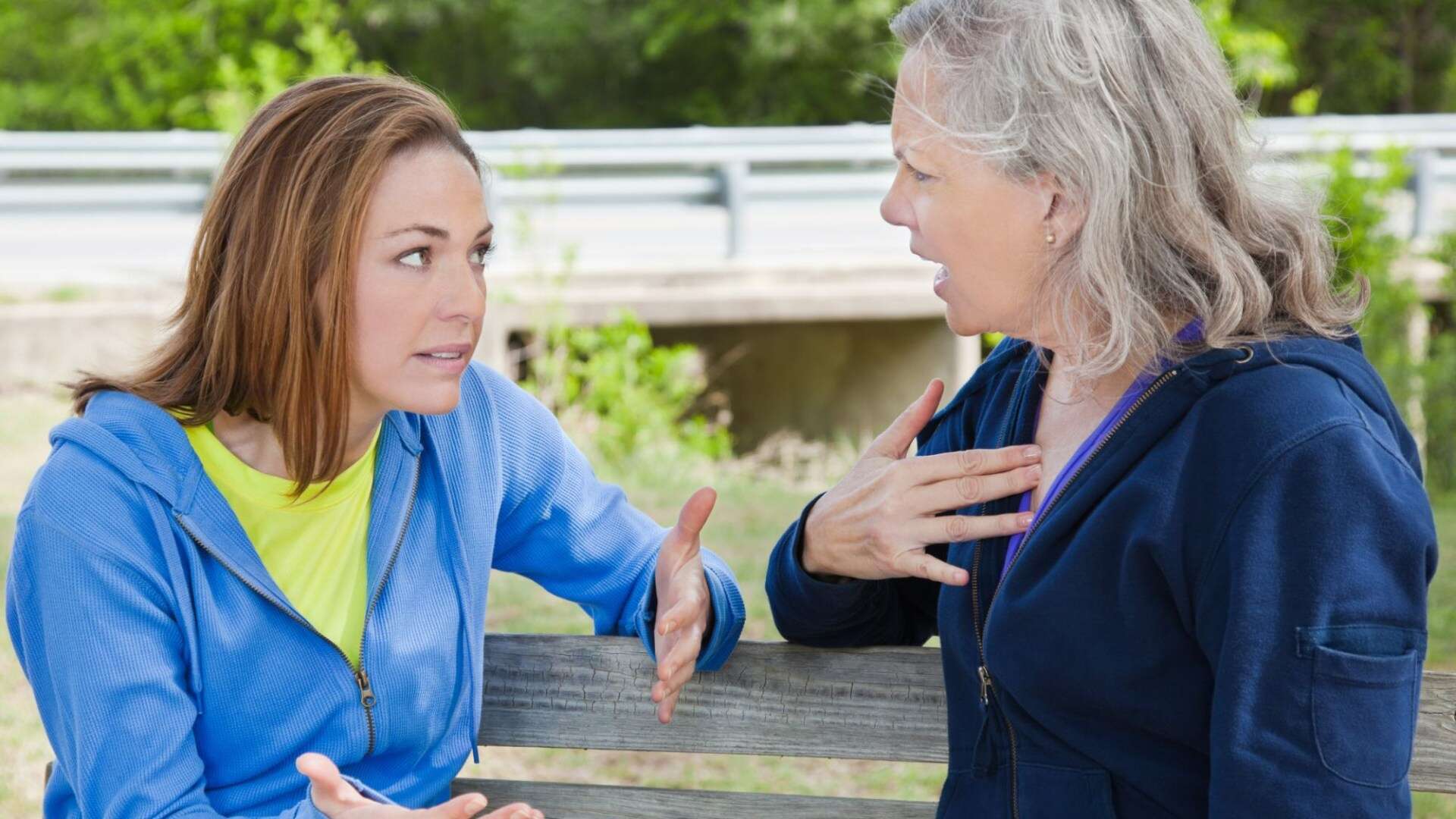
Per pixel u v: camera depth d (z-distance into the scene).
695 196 8.57
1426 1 17.88
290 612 1.74
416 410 1.71
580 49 17.12
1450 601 4.54
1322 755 1.42
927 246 1.63
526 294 7.47
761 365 8.99
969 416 1.90
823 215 8.87
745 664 1.98
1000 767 1.71
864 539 1.73
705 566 1.96
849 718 1.96
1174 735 1.58
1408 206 8.72
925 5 1.62
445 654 1.86
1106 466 1.58
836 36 15.84
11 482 5.77
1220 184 1.58
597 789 2.05
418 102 1.70
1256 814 1.42
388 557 1.82
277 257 1.66
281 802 1.79
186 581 1.72
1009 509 1.72
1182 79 1.55
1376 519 1.44
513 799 2.06
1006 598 1.64
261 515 1.79
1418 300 7.37
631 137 8.36
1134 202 1.54
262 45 12.99
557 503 2.04
